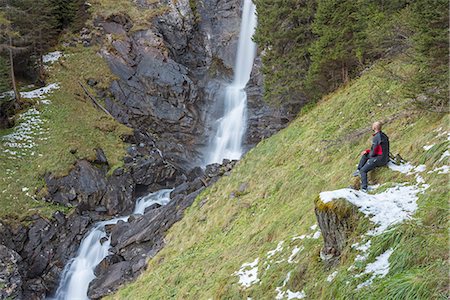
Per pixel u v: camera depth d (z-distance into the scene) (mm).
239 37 40594
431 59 10438
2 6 31594
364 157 10227
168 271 15195
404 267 6320
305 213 11172
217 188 20344
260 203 15594
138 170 27719
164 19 39531
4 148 26516
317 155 15383
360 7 18172
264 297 8586
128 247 20312
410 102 11938
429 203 7406
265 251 10758
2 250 19969
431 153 9078
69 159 26625
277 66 23625
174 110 34531
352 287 6648
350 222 7578
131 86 35281
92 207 25281
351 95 18375
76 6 40031
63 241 22828
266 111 31422
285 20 22969
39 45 35688
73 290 21141
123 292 16172
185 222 18922
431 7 10266
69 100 32719
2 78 29594
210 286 11305
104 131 30859
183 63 39781
